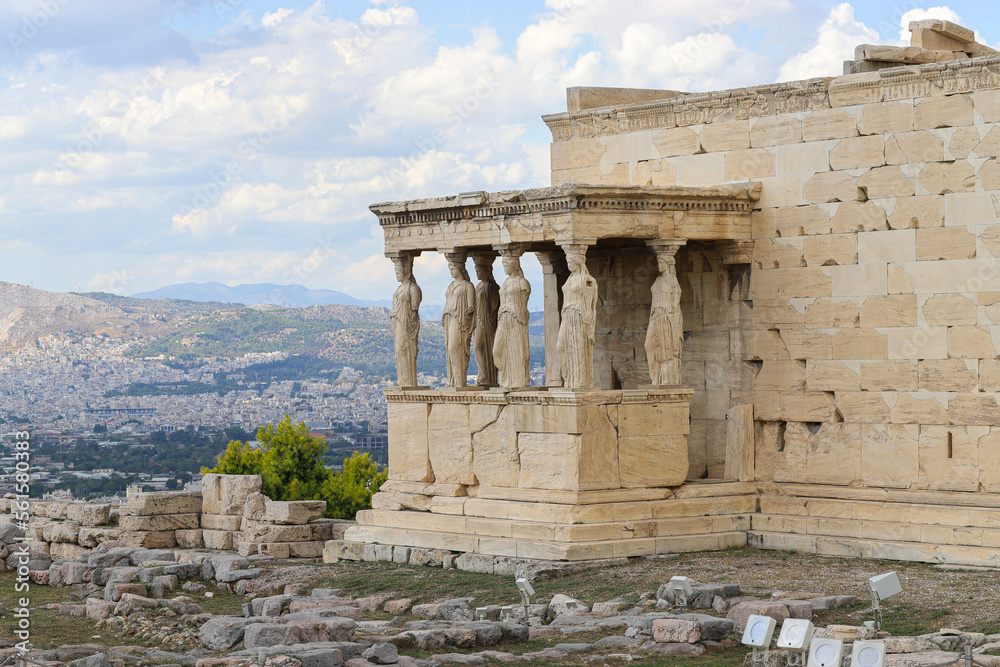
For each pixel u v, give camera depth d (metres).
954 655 14.73
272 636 16.53
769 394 24.33
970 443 21.88
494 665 15.80
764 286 24.36
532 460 23.20
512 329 23.59
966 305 21.92
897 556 21.62
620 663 15.72
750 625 14.96
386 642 16.09
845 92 23.31
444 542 23.62
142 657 16.89
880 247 22.89
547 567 21.34
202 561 24.50
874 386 22.98
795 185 23.94
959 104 21.98
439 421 24.77
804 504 23.42
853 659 13.42
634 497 23.00
